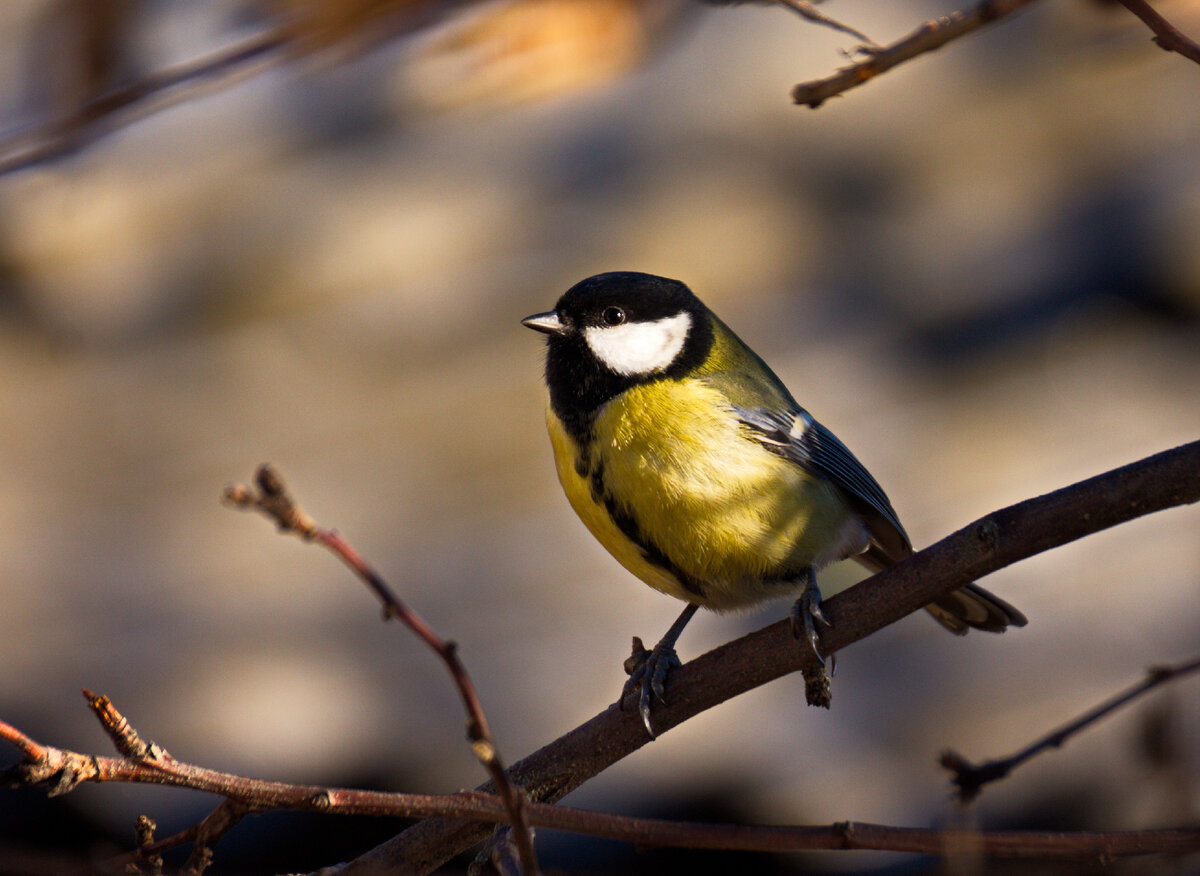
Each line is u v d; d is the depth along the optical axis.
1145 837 3.75
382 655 10.10
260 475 2.56
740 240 12.34
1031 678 9.52
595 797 9.15
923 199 12.67
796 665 5.19
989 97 12.94
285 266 12.09
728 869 8.88
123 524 10.96
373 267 12.18
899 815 8.86
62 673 9.80
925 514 10.65
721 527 6.45
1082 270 12.14
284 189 12.27
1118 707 4.54
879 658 10.01
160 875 3.80
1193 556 10.27
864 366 11.71
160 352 11.78
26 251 11.73
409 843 4.71
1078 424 11.13
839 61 12.68
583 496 6.70
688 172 12.62
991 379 11.61
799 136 12.80
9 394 11.47
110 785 8.98
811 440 6.93
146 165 12.09
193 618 10.27
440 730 9.61
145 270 12.02
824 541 6.81
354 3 4.26
